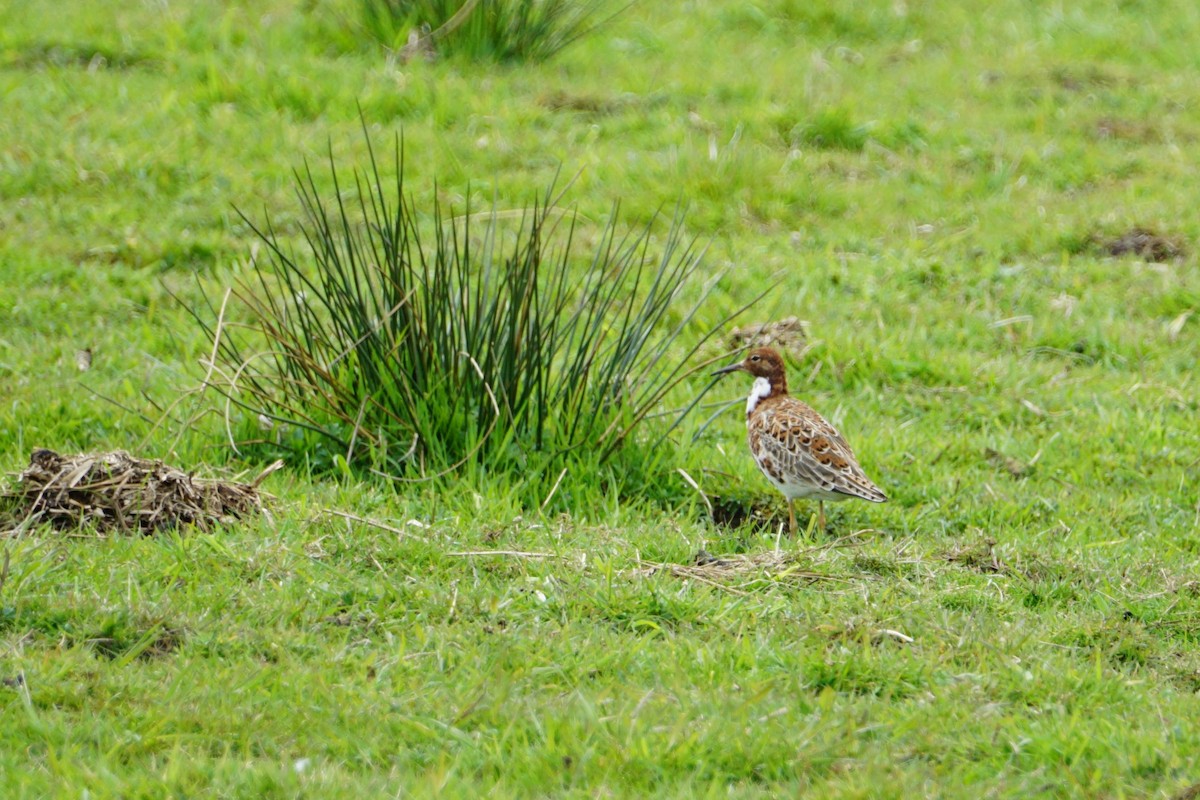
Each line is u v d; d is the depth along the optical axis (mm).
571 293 12602
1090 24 24016
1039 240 17312
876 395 14164
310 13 21703
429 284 13164
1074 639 9367
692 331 14961
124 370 13523
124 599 8828
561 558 10000
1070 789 7473
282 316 14219
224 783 7172
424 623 9055
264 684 8180
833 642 8969
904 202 18109
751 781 7535
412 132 18609
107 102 18797
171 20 20938
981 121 20281
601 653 8719
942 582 10133
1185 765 7707
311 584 9344
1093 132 20266
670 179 17891
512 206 17188
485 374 11930
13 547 9500
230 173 17375
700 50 22094
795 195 17859
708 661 8594
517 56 21078
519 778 7367
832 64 22062
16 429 12172
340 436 11906
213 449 11930
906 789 7324
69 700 7875
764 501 12070
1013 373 14594
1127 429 13664
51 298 14758
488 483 11422
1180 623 9727
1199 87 21953
